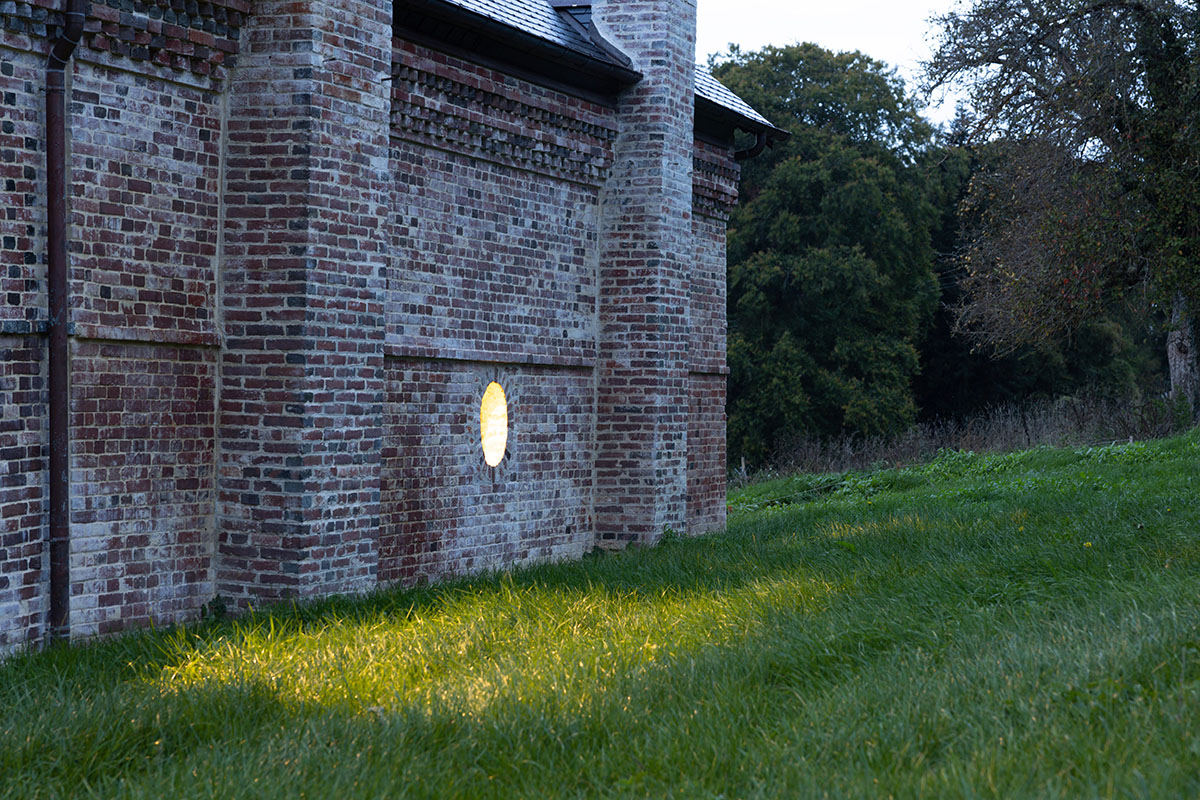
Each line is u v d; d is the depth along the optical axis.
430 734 5.23
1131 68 21.09
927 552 9.85
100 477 8.06
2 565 7.52
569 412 13.02
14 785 4.71
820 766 4.50
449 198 11.16
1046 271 21.78
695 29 13.96
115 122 8.12
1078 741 4.29
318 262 8.90
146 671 6.70
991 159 23.61
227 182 8.91
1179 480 15.52
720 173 15.58
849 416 38.75
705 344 15.51
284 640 7.32
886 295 41.22
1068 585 7.55
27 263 7.64
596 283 13.42
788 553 10.74
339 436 9.12
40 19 7.57
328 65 8.94
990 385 46.66
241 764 4.84
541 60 12.03
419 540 10.81
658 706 5.62
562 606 8.20
